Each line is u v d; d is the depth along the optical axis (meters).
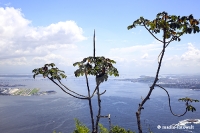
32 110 88.94
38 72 5.81
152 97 115.69
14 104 105.69
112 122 66.31
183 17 6.14
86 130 13.46
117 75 6.00
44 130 61.75
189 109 6.43
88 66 5.86
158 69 6.69
